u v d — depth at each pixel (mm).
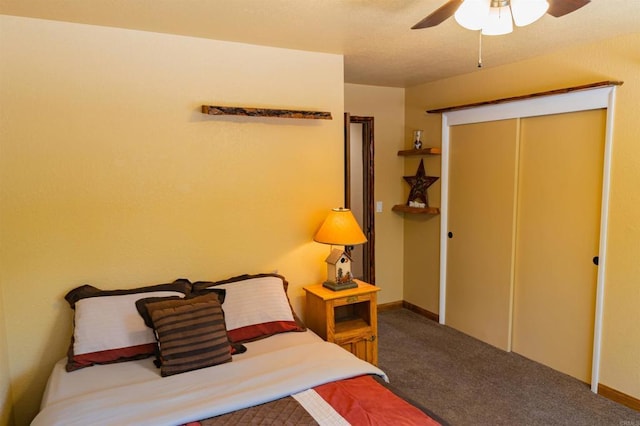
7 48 2283
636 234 2678
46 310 2455
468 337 3963
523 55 3180
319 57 3111
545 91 3189
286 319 2672
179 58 2672
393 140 4598
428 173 4344
